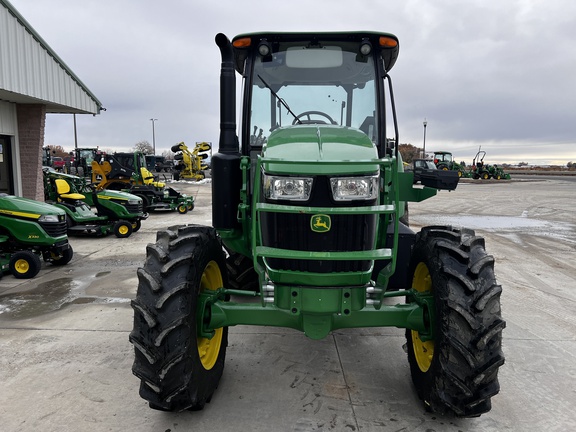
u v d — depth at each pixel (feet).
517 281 20.97
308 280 8.79
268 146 9.75
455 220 43.14
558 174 211.00
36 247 21.76
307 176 8.57
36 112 35.04
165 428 9.11
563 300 18.06
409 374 11.55
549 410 9.99
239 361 12.25
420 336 9.73
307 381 11.16
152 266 9.07
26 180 35.58
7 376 11.20
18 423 9.21
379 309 9.47
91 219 32.32
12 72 29.17
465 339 8.46
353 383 11.07
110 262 24.17
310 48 12.17
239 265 15.65
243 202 10.55
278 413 9.71
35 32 31.19
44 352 12.59
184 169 99.14
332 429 9.16
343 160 8.67
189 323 8.79
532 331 14.62
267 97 12.42
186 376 8.72
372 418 9.55
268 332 14.35
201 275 9.48
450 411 9.04
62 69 35.68
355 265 8.84
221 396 10.41
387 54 12.62
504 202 63.31
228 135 10.84
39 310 16.15
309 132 10.20
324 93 12.40
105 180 53.42
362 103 12.32
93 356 12.35
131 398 10.23
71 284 19.65
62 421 9.31
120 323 14.84
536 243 31.01
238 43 12.05
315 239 8.70
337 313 8.95
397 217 8.77
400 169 14.35
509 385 11.08
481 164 142.61
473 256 8.98
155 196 48.34
